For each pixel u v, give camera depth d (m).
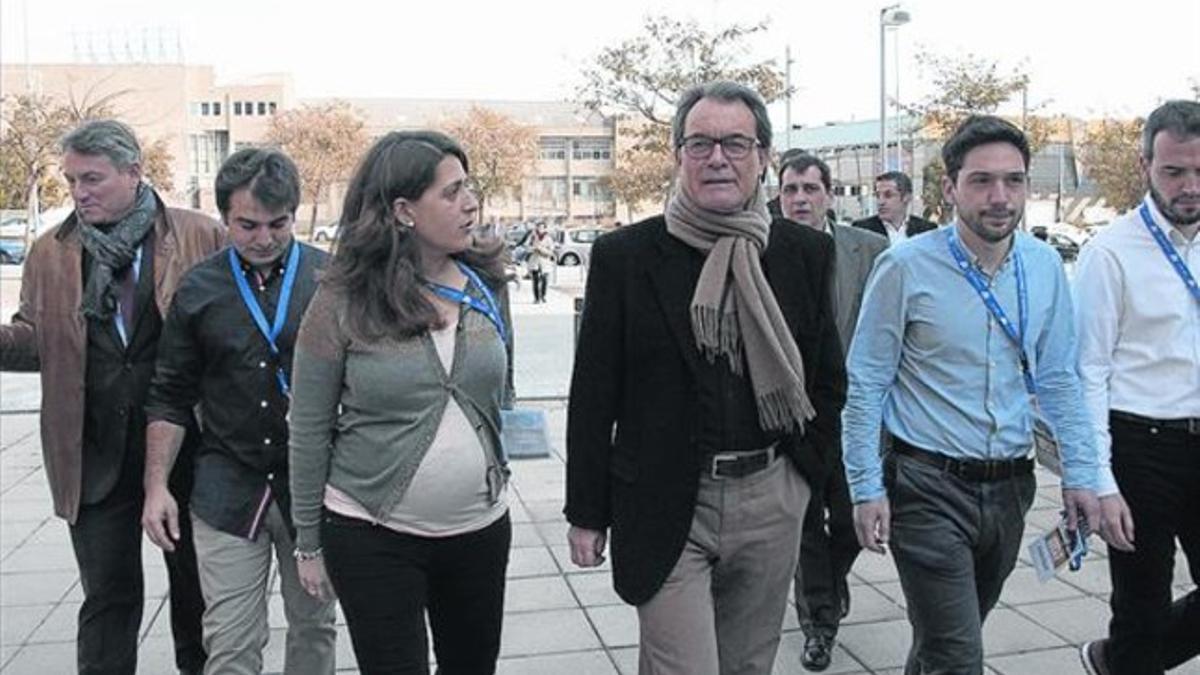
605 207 94.56
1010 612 4.75
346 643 4.49
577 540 2.75
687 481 2.64
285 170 3.23
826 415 2.79
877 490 3.02
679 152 2.67
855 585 5.15
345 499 2.68
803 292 2.75
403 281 2.59
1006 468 3.03
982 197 2.90
